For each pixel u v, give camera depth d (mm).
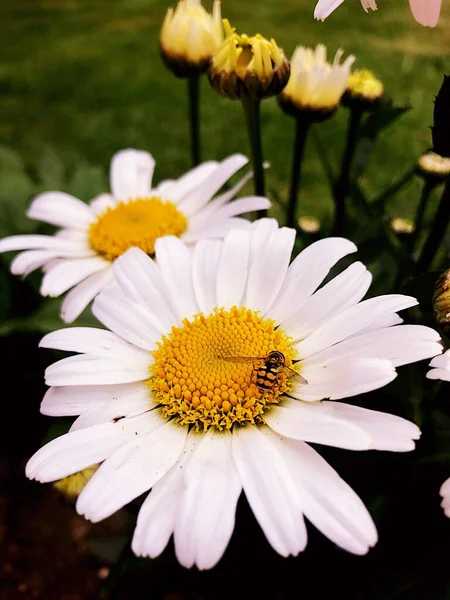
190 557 79
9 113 385
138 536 83
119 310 114
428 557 110
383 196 154
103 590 118
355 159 159
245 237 120
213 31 150
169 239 126
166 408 102
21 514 201
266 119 326
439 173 138
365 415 89
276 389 99
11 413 221
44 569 188
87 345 109
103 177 247
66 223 171
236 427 98
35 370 222
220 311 113
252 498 84
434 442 107
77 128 363
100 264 156
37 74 428
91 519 86
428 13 97
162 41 152
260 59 121
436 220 125
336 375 95
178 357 105
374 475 113
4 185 240
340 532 79
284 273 113
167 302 117
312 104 136
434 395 104
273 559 124
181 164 321
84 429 97
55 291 144
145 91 398
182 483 90
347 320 102
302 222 168
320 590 120
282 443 93
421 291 117
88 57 447
